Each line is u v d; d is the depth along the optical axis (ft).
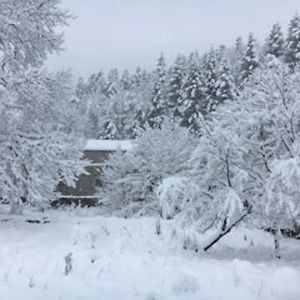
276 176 31.86
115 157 82.28
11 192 43.32
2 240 34.68
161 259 28.50
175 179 33.91
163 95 178.60
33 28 46.14
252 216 34.76
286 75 36.04
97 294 20.07
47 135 44.86
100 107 244.83
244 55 153.28
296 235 39.58
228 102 37.93
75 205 108.68
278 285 22.63
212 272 24.49
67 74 48.03
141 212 72.02
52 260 26.48
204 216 34.40
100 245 33.47
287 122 34.78
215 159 34.32
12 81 44.27
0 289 20.51
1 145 43.09
